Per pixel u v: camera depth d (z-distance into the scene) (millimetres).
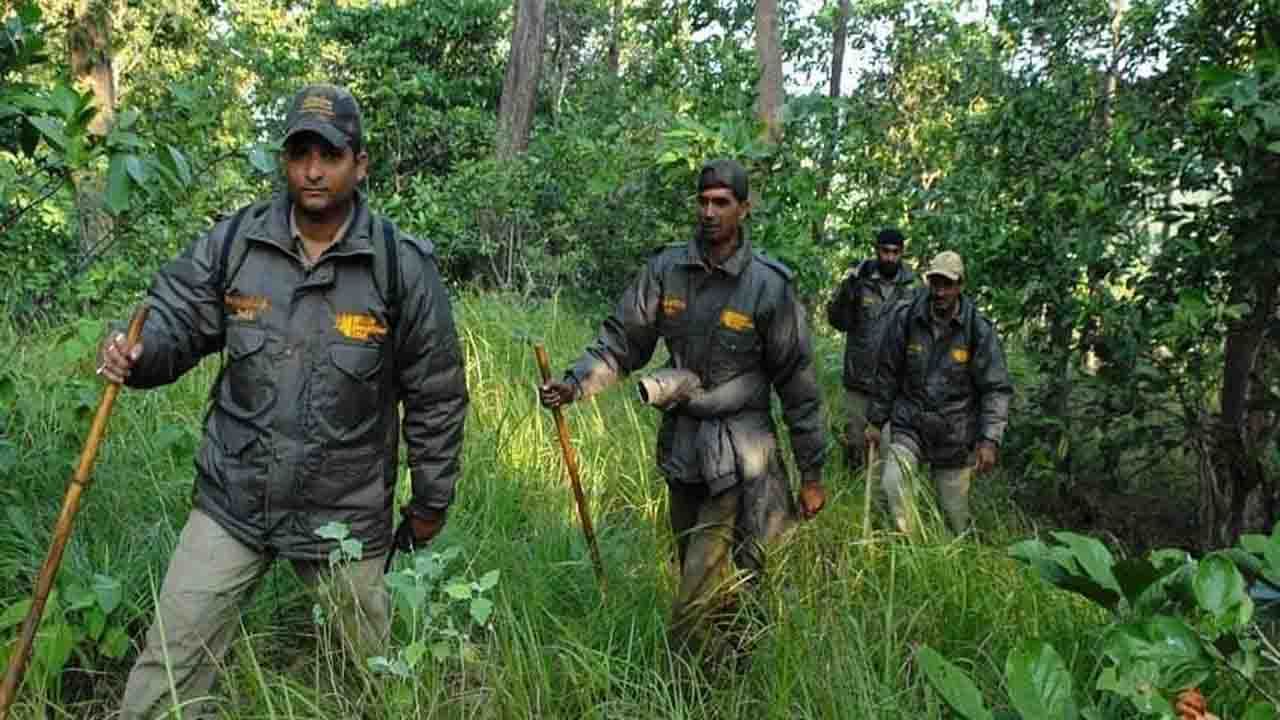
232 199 8625
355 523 2967
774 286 3828
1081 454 6855
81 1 10766
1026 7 7531
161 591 2873
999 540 5734
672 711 3020
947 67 13008
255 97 12984
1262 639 2660
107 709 3166
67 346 4332
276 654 3490
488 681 3051
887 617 3406
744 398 3867
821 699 3139
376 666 2766
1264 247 5363
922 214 8195
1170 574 2760
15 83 3658
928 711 3004
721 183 3736
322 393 2859
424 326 2955
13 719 2881
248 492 2865
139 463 4406
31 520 3873
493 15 17641
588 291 10438
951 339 5738
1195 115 5410
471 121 15492
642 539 4766
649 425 6355
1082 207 6438
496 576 2848
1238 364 5934
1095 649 3521
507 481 5152
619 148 9516
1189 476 7164
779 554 3881
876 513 5398
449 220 11461
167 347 2824
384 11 17156
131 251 7422
